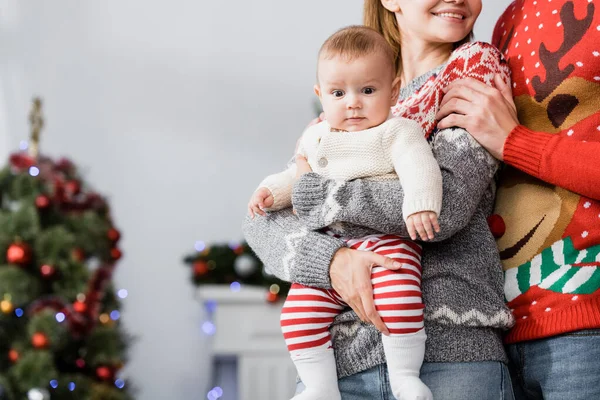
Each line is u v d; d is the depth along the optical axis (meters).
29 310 3.31
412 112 1.62
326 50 1.51
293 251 1.49
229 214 4.93
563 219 1.50
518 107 1.60
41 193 3.42
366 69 1.47
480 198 1.50
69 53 4.95
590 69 1.47
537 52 1.57
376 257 1.42
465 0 1.68
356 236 1.48
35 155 3.65
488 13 4.55
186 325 4.87
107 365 3.56
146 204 4.91
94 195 3.71
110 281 3.87
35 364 3.21
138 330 4.84
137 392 4.04
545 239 1.52
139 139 4.94
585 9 1.49
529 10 1.64
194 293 4.85
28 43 4.93
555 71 1.52
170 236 4.90
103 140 4.92
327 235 1.48
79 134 4.91
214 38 5.00
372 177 1.47
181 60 4.98
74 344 3.47
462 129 1.51
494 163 1.52
